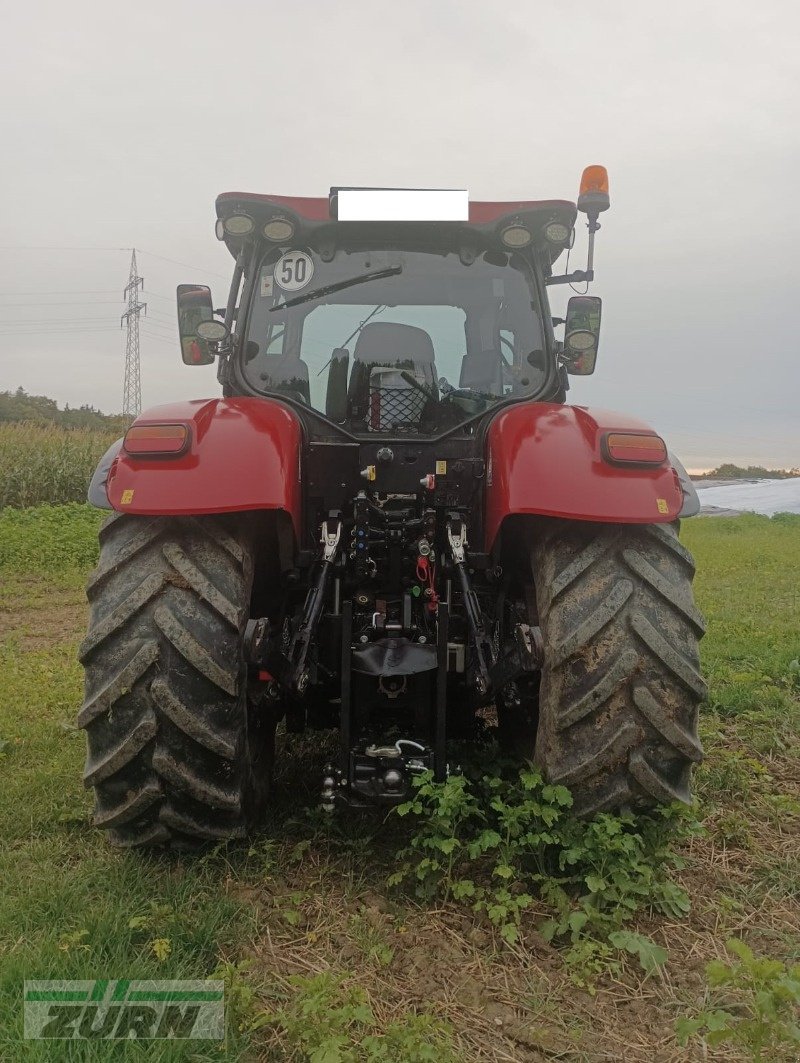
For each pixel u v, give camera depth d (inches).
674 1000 86.0
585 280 140.4
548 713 104.0
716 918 100.6
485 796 116.3
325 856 112.9
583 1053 78.2
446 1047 76.5
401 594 122.8
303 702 123.6
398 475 124.0
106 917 92.4
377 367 129.3
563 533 108.7
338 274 135.0
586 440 109.5
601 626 101.2
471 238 135.0
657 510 103.0
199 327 131.3
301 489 122.3
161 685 97.5
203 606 100.2
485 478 121.3
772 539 625.0
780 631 251.9
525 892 103.7
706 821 125.0
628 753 101.5
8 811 123.0
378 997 85.2
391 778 104.5
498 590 127.3
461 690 121.2
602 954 91.6
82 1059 73.4
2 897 98.7
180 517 105.4
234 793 101.1
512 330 135.3
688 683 101.4
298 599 128.9
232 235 133.7
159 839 104.0
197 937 90.7
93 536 415.5
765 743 157.4
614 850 100.5
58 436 633.6
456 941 94.9
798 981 73.4
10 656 221.6
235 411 112.2
